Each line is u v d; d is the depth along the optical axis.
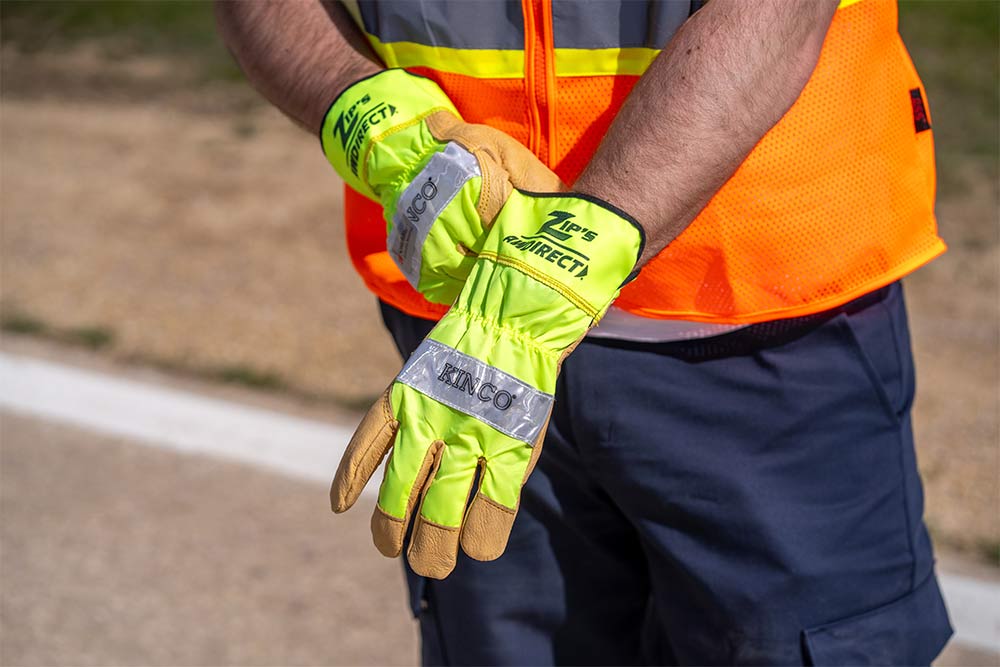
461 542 1.24
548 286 1.21
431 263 1.32
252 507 3.18
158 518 3.14
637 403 1.52
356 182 1.44
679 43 1.25
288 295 4.41
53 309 4.32
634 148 1.23
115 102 6.63
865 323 1.50
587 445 1.56
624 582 1.78
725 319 1.44
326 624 2.77
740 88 1.22
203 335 4.11
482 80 1.42
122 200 5.33
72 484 3.30
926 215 1.48
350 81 1.45
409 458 1.23
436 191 1.30
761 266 1.41
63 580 2.91
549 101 1.39
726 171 1.25
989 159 5.33
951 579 2.79
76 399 3.72
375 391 3.73
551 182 1.32
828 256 1.41
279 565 2.96
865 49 1.37
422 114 1.39
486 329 1.23
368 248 1.65
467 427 1.22
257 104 6.58
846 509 1.54
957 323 4.01
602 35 1.34
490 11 1.38
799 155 1.37
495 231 1.27
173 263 4.70
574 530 1.70
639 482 1.55
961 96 6.04
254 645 2.70
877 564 1.56
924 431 3.39
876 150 1.40
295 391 3.74
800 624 1.55
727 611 1.56
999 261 4.43
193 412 3.63
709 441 1.52
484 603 1.75
